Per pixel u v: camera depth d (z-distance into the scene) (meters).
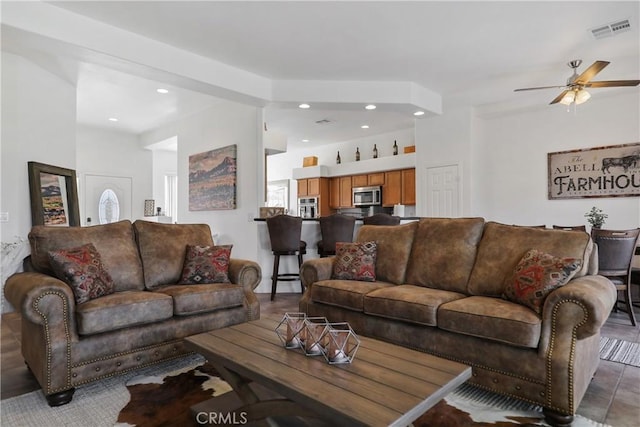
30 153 4.39
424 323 2.46
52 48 3.41
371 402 1.32
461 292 2.85
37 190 4.34
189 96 5.78
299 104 5.11
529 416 2.02
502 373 2.12
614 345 3.09
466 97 5.64
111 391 2.29
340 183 9.01
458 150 6.05
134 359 2.44
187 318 2.72
